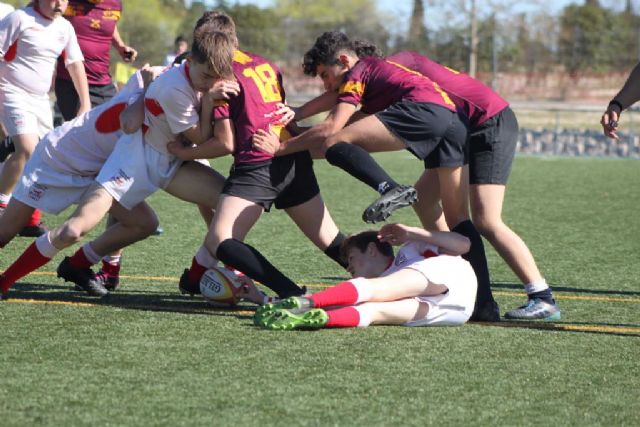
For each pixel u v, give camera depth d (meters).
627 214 36.34
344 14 123.44
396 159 63.78
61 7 25.91
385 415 11.44
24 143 25.84
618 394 12.58
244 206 16.83
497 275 22.78
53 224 29.94
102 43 32.38
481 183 17.53
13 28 25.44
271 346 14.44
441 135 16.53
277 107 17.23
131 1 120.50
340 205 37.34
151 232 18.38
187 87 16.67
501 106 17.52
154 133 17.27
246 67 17.20
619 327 16.95
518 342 15.34
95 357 13.61
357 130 16.45
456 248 16.44
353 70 16.97
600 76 106.69
